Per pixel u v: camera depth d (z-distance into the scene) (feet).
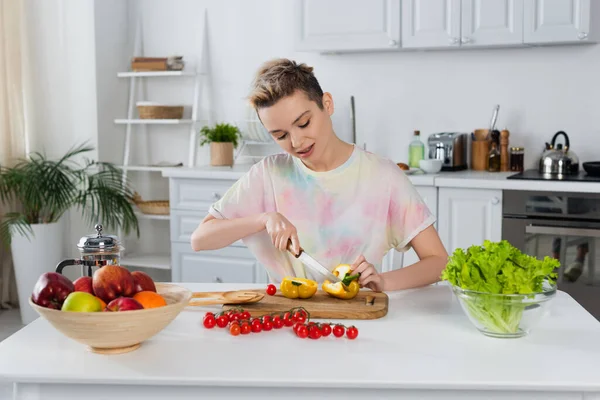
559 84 12.63
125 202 13.73
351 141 13.93
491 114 13.10
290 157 6.67
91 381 4.10
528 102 12.84
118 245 5.26
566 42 11.59
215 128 14.32
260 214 6.04
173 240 13.39
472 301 4.71
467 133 13.28
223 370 4.17
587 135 12.55
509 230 11.21
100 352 4.49
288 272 6.64
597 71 12.37
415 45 12.09
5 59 13.93
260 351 4.51
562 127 12.69
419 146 13.12
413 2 12.01
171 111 14.37
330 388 4.07
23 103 14.32
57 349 4.58
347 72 13.88
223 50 14.66
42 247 13.44
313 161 6.19
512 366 4.21
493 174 12.09
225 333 4.90
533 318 4.70
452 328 5.00
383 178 6.44
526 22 11.47
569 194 10.79
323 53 13.94
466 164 13.29
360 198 6.44
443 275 4.89
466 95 13.20
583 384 3.92
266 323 4.93
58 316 4.21
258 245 6.63
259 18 14.33
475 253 4.86
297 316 5.02
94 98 14.37
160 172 15.44
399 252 7.41
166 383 4.06
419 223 6.40
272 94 5.63
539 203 11.00
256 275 12.76
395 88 13.61
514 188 11.06
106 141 14.70
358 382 3.99
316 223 6.50
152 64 14.43
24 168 13.66
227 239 6.16
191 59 14.88
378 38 12.27
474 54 13.07
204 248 6.34
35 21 14.51
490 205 11.31
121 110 15.16
